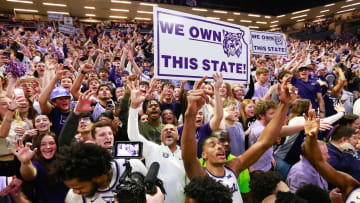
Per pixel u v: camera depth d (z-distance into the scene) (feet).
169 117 10.36
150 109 9.91
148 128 9.95
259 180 6.16
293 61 16.83
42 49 26.11
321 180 7.64
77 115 7.11
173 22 5.26
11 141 8.12
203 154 6.24
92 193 4.24
